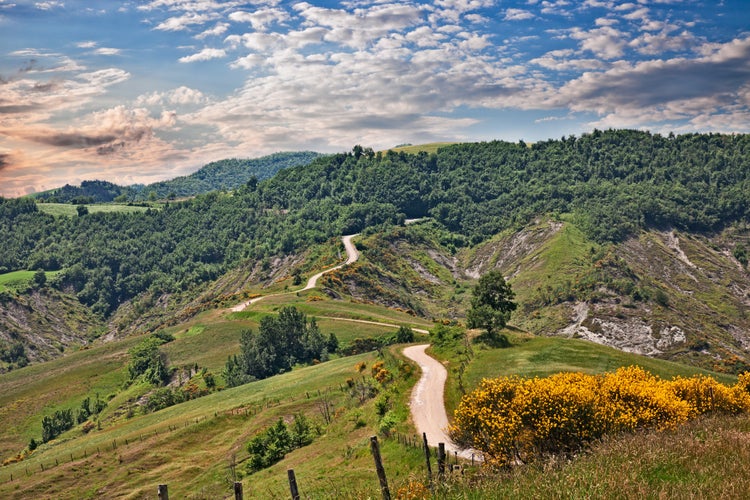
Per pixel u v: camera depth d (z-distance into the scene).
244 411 81.25
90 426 110.69
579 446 27.34
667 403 31.88
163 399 109.25
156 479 65.31
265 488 46.06
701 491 13.48
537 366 59.12
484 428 31.34
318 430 62.97
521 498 15.06
